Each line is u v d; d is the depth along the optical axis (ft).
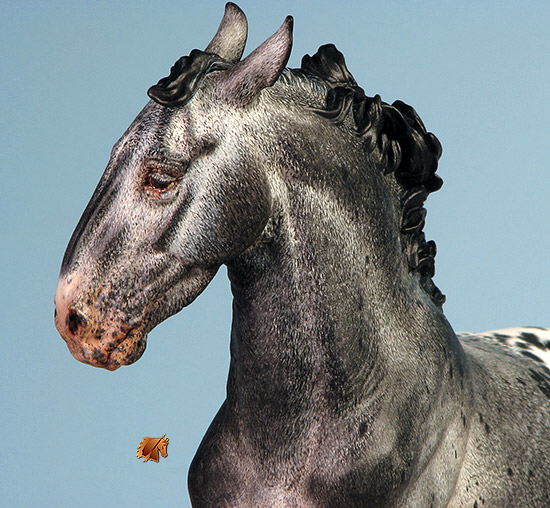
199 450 11.21
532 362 13.47
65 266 9.44
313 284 10.05
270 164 9.78
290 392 10.21
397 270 10.81
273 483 10.46
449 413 11.17
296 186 9.91
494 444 11.80
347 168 10.26
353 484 10.21
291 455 10.34
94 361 9.49
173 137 9.29
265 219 9.70
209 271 9.72
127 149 9.35
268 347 10.18
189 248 9.46
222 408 11.51
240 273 10.12
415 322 10.94
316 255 10.03
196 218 9.41
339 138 10.32
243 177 9.55
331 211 10.11
